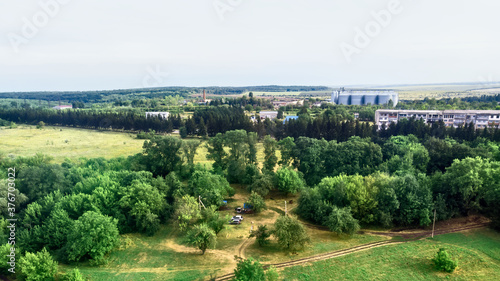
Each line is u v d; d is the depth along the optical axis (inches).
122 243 2623.0
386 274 2080.5
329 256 2306.8
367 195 2736.2
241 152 3956.7
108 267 2284.7
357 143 3964.1
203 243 2349.9
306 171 3909.9
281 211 3221.0
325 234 2667.3
